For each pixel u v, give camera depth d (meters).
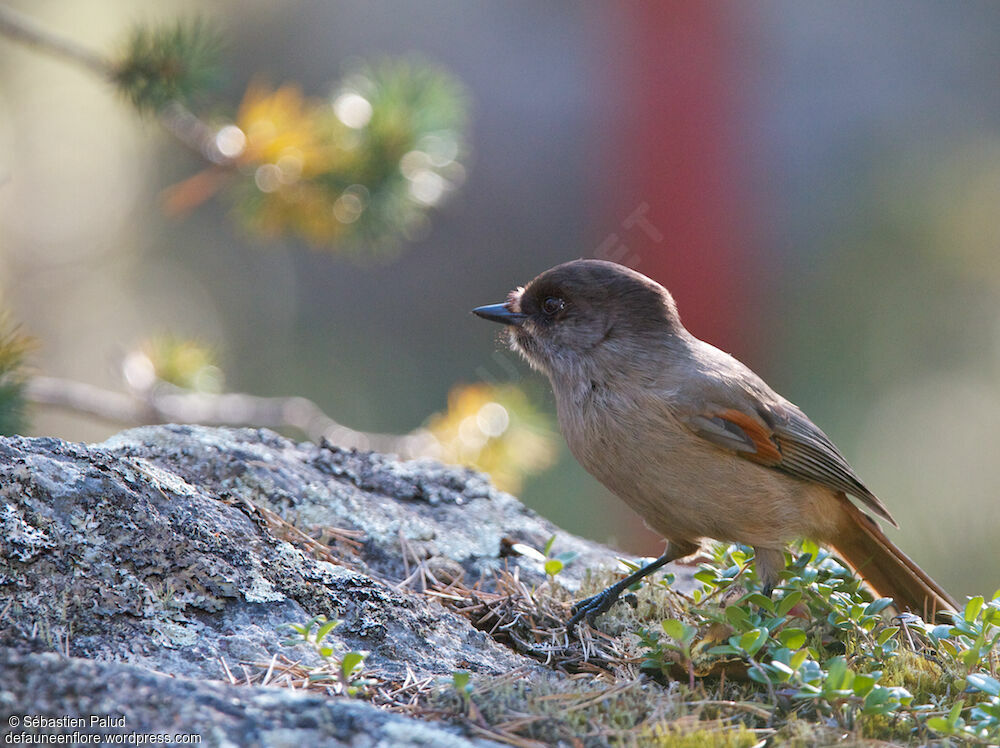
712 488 7.16
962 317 21.92
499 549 7.71
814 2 25.02
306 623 5.62
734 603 6.53
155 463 7.17
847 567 7.18
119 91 11.31
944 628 5.77
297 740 4.17
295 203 11.81
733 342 22.09
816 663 5.20
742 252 22.77
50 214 26.42
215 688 4.42
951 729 4.82
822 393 21.44
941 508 15.09
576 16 27.56
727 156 22.84
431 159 12.02
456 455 11.45
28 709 4.06
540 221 27.22
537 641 6.54
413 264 27.12
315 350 26.50
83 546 5.43
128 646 5.21
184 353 12.55
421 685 5.33
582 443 7.58
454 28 28.34
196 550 5.72
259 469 7.45
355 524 7.38
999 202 23.08
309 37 28.34
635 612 7.00
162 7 23.83
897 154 24.42
